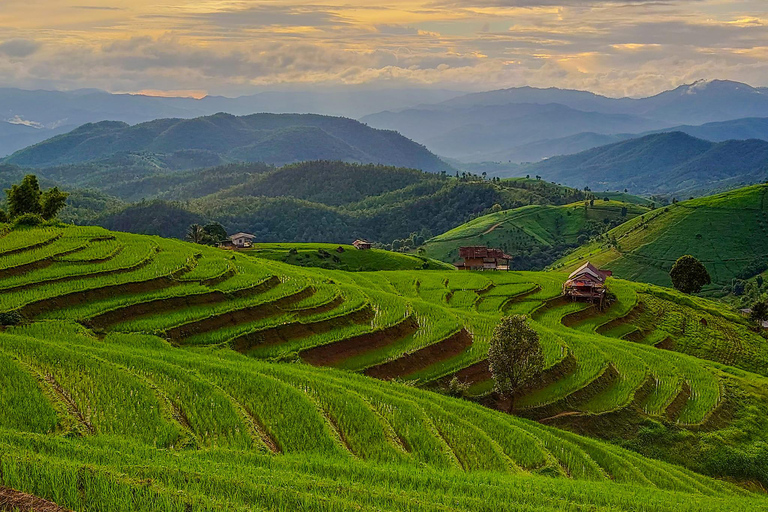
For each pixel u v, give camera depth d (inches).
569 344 3336.6
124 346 2070.6
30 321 2223.2
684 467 2332.7
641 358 3376.0
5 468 930.1
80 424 1374.3
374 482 1268.5
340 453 1509.6
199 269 3203.7
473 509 1148.5
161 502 901.2
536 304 4471.0
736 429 2635.3
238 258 3956.7
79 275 2723.9
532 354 2469.2
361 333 2778.1
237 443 1453.0
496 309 4217.5
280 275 3535.9
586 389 2738.7
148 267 3038.9
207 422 1535.4
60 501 872.3
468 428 1911.9
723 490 2139.5
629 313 4655.5
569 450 1991.9
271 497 1012.5
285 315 2817.4
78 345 1947.6
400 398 2017.7
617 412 2591.0
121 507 878.4
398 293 4320.9
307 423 1636.3
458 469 1569.9
